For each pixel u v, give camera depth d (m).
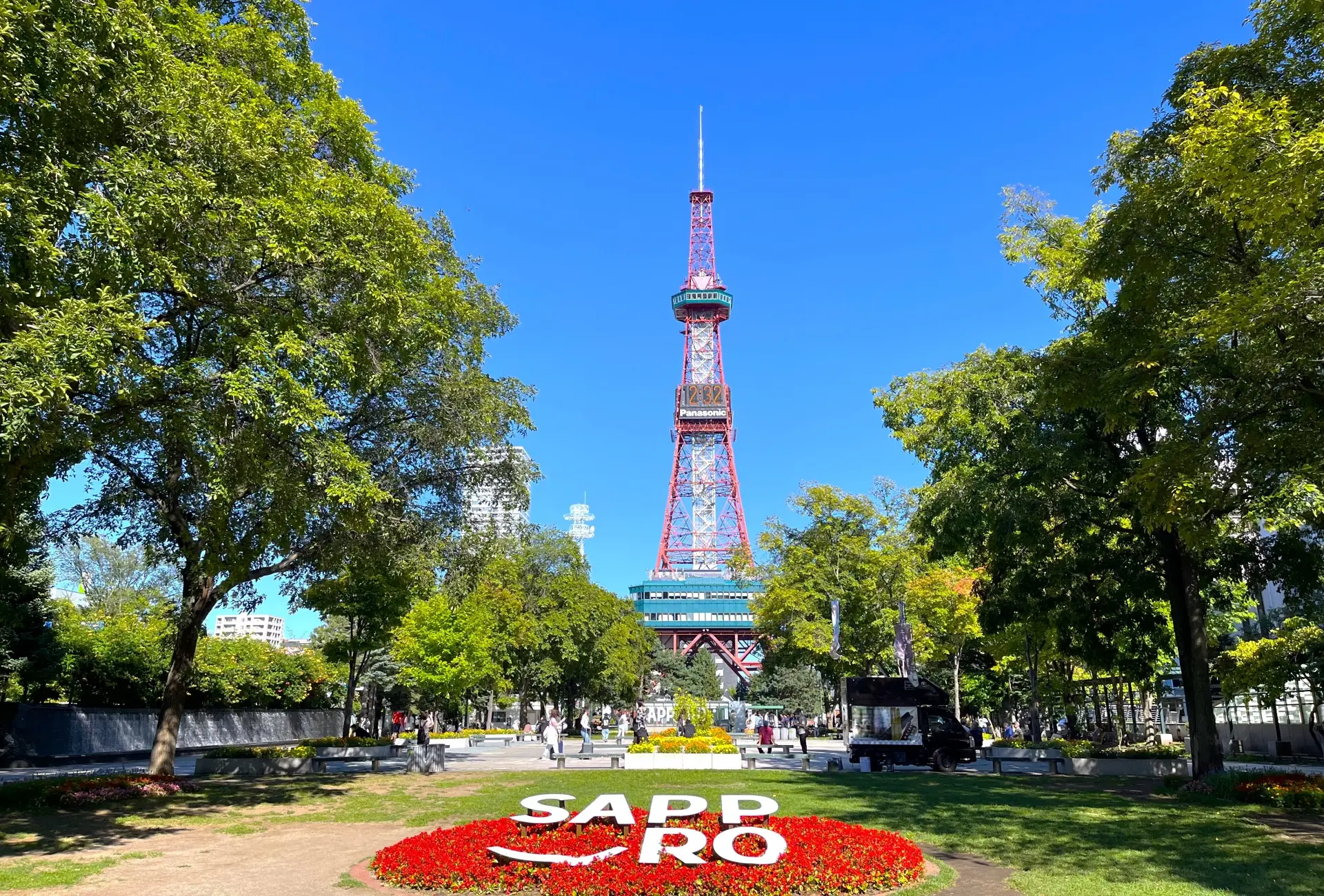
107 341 11.79
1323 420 13.27
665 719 85.75
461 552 26.22
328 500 18.33
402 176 24.56
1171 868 11.83
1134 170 17.48
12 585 28.86
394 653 48.25
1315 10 13.00
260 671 47.50
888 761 32.12
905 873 11.12
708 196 160.50
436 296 22.11
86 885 10.90
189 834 15.23
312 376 15.98
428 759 29.39
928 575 46.56
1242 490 15.08
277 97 19.56
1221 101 15.16
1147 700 38.81
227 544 18.45
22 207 11.49
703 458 144.75
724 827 12.55
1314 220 12.64
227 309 15.82
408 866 11.15
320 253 16.30
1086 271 16.95
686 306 151.12
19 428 11.01
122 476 21.30
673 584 130.00
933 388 27.45
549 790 22.94
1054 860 12.60
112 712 35.22
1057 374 17.69
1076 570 25.41
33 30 11.51
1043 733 53.69
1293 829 15.03
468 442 24.33
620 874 10.41
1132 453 21.77
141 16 13.48
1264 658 28.67
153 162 13.34
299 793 22.03
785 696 89.94
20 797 17.72
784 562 49.81
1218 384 15.77
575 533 144.62
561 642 66.31
